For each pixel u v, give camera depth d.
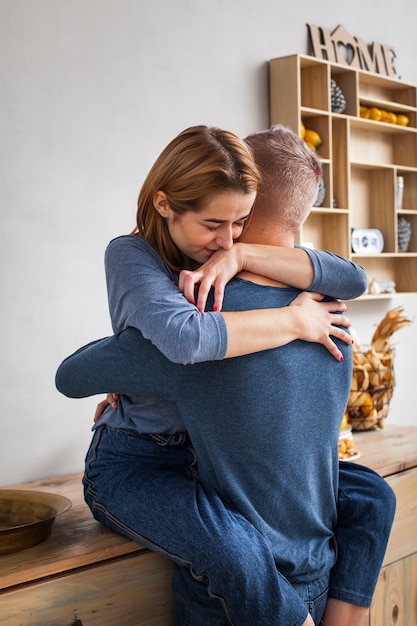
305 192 1.61
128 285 1.47
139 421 1.67
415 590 2.31
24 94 2.21
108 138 2.42
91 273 2.39
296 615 1.45
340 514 1.77
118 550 1.62
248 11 2.84
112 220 2.44
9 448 2.22
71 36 2.32
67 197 2.32
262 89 2.91
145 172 2.53
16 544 1.58
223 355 1.39
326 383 1.55
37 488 2.18
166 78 2.58
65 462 2.36
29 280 2.24
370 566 1.71
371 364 2.79
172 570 1.71
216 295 1.46
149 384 1.50
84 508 1.92
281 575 1.50
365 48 3.29
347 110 3.17
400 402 3.56
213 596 1.46
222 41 2.76
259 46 2.89
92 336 2.40
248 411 1.47
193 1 2.65
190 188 1.45
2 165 2.17
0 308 2.19
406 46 3.56
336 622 1.69
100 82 2.39
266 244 1.62
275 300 1.54
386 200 3.37
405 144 3.47
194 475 1.64
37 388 2.28
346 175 3.11
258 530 1.52
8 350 2.21
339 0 3.21
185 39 2.63
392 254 3.30
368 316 3.37
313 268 1.58
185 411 1.50
